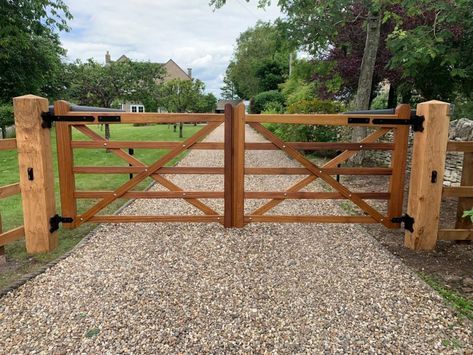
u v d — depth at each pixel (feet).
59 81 54.03
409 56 17.40
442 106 11.36
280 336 7.45
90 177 24.23
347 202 18.39
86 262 10.96
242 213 13.78
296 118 12.80
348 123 12.62
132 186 13.44
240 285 9.59
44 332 7.54
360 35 30.55
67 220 13.24
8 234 10.93
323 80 36.17
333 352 6.98
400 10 24.53
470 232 12.24
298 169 13.44
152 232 13.61
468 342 7.26
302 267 10.71
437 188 11.80
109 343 7.18
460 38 19.21
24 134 11.14
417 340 7.33
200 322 7.91
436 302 8.74
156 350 6.98
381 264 10.89
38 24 33.78
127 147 13.12
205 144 13.30
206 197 13.76
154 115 12.71
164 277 10.03
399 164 13.10
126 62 50.93
